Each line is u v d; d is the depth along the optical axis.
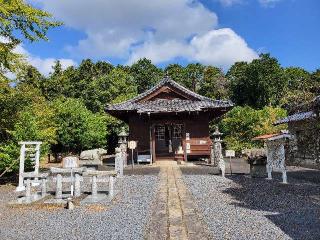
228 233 6.11
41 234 6.38
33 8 12.11
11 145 13.95
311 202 8.88
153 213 7.81
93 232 6.41
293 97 12.48
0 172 14.85
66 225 7.04
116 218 7.51
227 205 8.65
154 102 23.39
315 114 11.52
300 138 12.72
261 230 6.29
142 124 23.09
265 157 14.48
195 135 22.84
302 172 16.16
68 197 10.02
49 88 43.81
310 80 12.97
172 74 68.50
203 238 5.78
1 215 8.16
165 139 24.95
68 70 50.56
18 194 11.24
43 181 10.68
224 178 14.06
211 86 60.41
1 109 14.94
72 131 24.75
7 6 11.36
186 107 21.47
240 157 27.78
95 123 27.14
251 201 9.15
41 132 15.59
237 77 63.25
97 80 45.06
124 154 20.42
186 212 7.81
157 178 14.37
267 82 56.06
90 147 26.38
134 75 64.75
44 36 12.88
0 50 12.30
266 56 59.56
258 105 57.12
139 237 5.99
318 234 5.97
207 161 22.25
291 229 6.33
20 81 15.74
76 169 10.20
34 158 13.66
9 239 6.09
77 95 46.50
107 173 9.95
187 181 13.20
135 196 10.22
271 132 26.36
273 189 11.10
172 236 5.91
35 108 17.30
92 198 9.73
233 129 30.70
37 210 8.72
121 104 22.86
